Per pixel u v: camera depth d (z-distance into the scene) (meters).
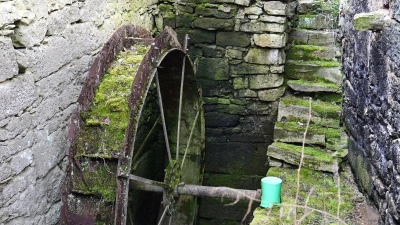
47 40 2.69
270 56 4.22
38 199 2.69
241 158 4.58
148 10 4.27
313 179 3.48
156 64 3.06
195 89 4.05
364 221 2.88
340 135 3.84
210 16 4.27
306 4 4.54
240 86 4.38
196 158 4.33
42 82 2.67
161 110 3.54
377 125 2.80
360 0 3.28
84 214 2.73
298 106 4.03
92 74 2.83
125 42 3.22
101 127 2.75
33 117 2.60
